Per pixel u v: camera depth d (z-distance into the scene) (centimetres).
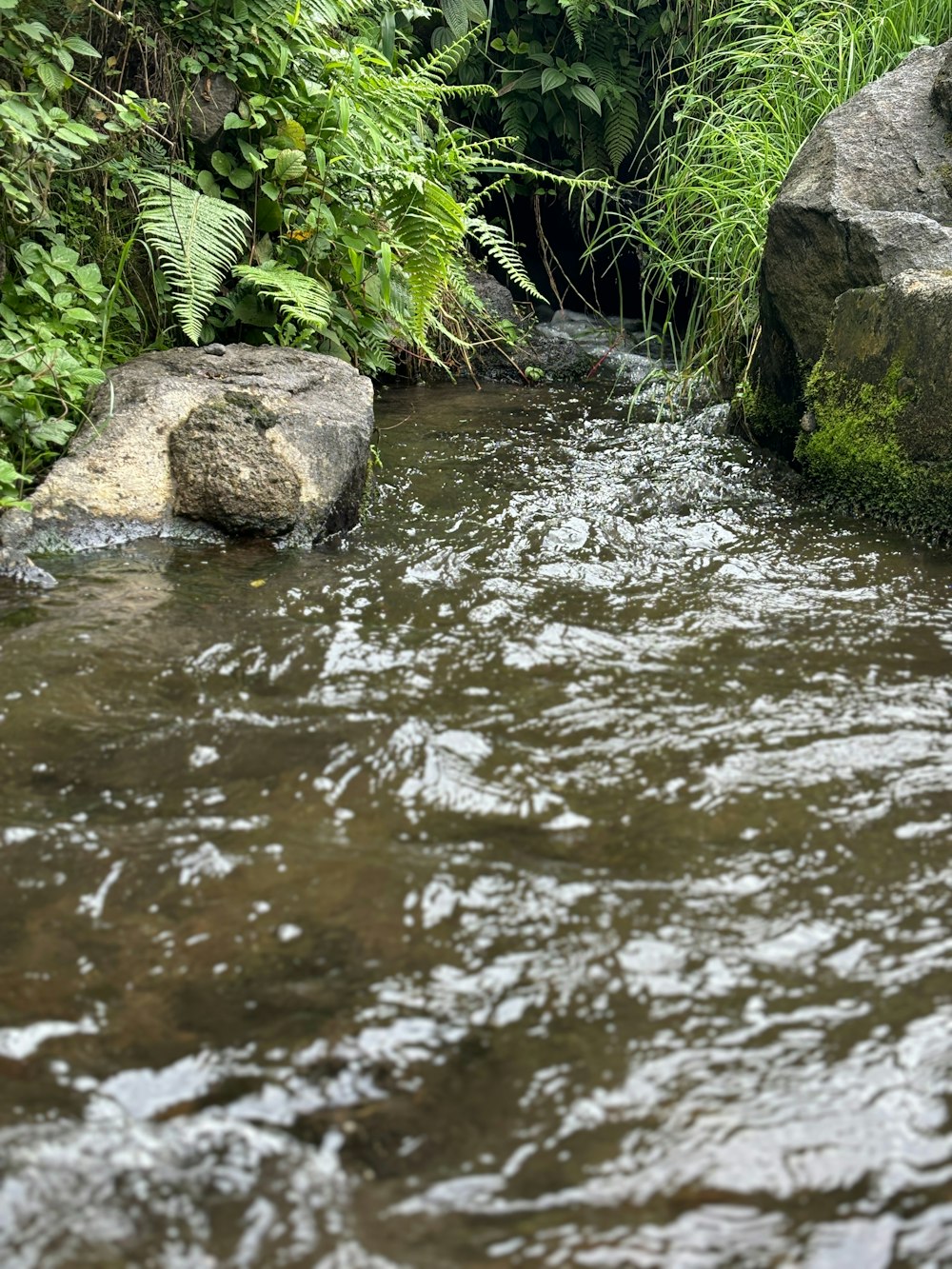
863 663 282
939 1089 152
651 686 268
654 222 672
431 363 632
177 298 427
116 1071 154
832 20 576
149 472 369
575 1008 166
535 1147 143
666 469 456
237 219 468
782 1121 147
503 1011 166
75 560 343
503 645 288
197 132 474
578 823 212
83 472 362
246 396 387
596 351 685
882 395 400
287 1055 157
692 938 181
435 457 467
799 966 175
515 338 666
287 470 368
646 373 644
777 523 397
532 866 199
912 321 390
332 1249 129
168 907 188
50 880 195
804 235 452
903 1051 158
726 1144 143
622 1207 134
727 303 562
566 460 466
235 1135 144
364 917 186
